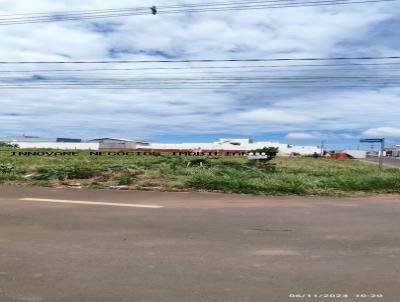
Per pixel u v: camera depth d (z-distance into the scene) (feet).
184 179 57.98
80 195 44.37
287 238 24.58
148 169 70.95
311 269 18.52
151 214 32.53
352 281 16.99
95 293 15.47
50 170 66.54
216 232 26.08
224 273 17.85
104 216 31.50
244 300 14.88
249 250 21.74
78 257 20.16
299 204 39.22
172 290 15.80
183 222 29.30
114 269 18.31
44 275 17.43
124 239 24.00
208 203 39.11
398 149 394.32
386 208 37.04
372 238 24.76
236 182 51.49
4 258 19.90
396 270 18.48
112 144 444.96
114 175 63.41
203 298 15.03
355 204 39.73
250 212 33.91
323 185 53.62
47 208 35.17
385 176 58.39
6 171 70.18
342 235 25.54
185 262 19.45
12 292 15.51
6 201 39.22
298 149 396.37
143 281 16.78
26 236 24.64
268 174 64.13
